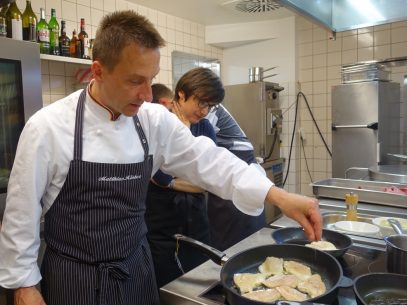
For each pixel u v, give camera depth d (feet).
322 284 2.42
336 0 4.76
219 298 2.46
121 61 2.35
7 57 4.96
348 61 10.85
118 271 2.80
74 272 2.74
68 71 8.15
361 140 9.17
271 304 2.07
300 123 11.91
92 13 8.60
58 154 2.62
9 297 4.56
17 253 2.52
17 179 2.53
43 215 2.86
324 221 4.26
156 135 3.14
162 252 4.58
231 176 3.13
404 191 4.82
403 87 9.82
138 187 2.93
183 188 4.49
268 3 9.82
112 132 2.79
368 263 2.94
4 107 5.04
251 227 6.00
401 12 4.48
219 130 6.31
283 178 11.98
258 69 10.83
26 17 6.55
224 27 11.99
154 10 10.30
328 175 11.55
